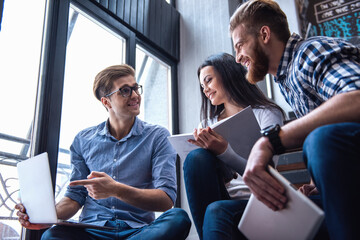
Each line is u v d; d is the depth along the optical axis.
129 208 1.41
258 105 1.57
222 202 0.93
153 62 3.36
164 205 1.34
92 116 2.50
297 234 0.65
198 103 3.12
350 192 0.59
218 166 1.17
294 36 1.07
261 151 0.76
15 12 2.09
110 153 1.54
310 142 0.66
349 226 0.57
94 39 2.64
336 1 3.01
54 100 1.98
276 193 0.69
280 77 1.11
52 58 2.03
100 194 1.20
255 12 1.11
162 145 1.54
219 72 1.67
